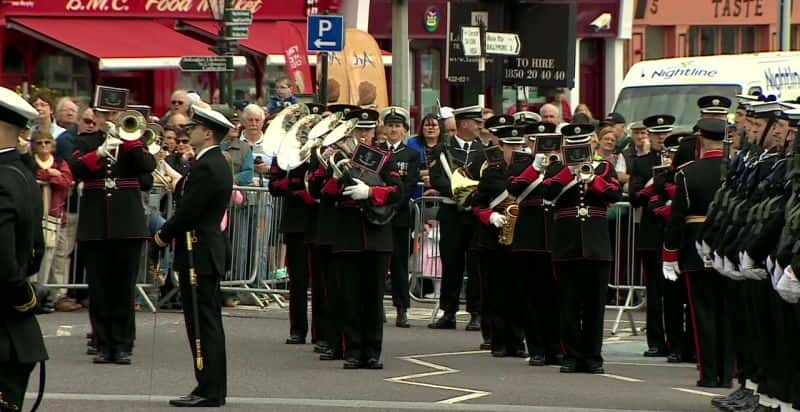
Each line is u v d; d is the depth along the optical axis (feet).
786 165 136.15
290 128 192.03
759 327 141.08
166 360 179.32
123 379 164.96
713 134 163.22
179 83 354.13
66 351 184.14
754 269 138.21
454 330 214.28
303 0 380.17
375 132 197.16
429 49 396.78
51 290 215.72
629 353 195.21
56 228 213.66
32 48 343.67
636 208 200.95
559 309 174.81
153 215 216.13
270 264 228.43
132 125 175.73
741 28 449.89
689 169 164.35
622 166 230.68
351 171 171.83
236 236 224.74
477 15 231.09
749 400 149.28
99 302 175.52
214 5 300.40
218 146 150.10
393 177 173.17
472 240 210.18
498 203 186.50
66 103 224.94
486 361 183.73
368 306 174.50
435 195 225.35
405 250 214.69
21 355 106.11
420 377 169.17
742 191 141.49
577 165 171.32
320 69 244.83
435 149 213.46
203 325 147.95
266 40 367.86
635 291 214.28
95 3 349.20
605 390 161.48
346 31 276.82
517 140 182.60
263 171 227.40
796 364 136.15
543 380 168.14
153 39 347.15
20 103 106.32
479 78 232.12
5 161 106.42
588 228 171.63
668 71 285.84
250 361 180.45
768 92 275.39
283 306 234.38
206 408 147.33
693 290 165.48
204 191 147.23
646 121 191.93
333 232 173.58
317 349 188.24
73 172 175.11
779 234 134.92
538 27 230.68
